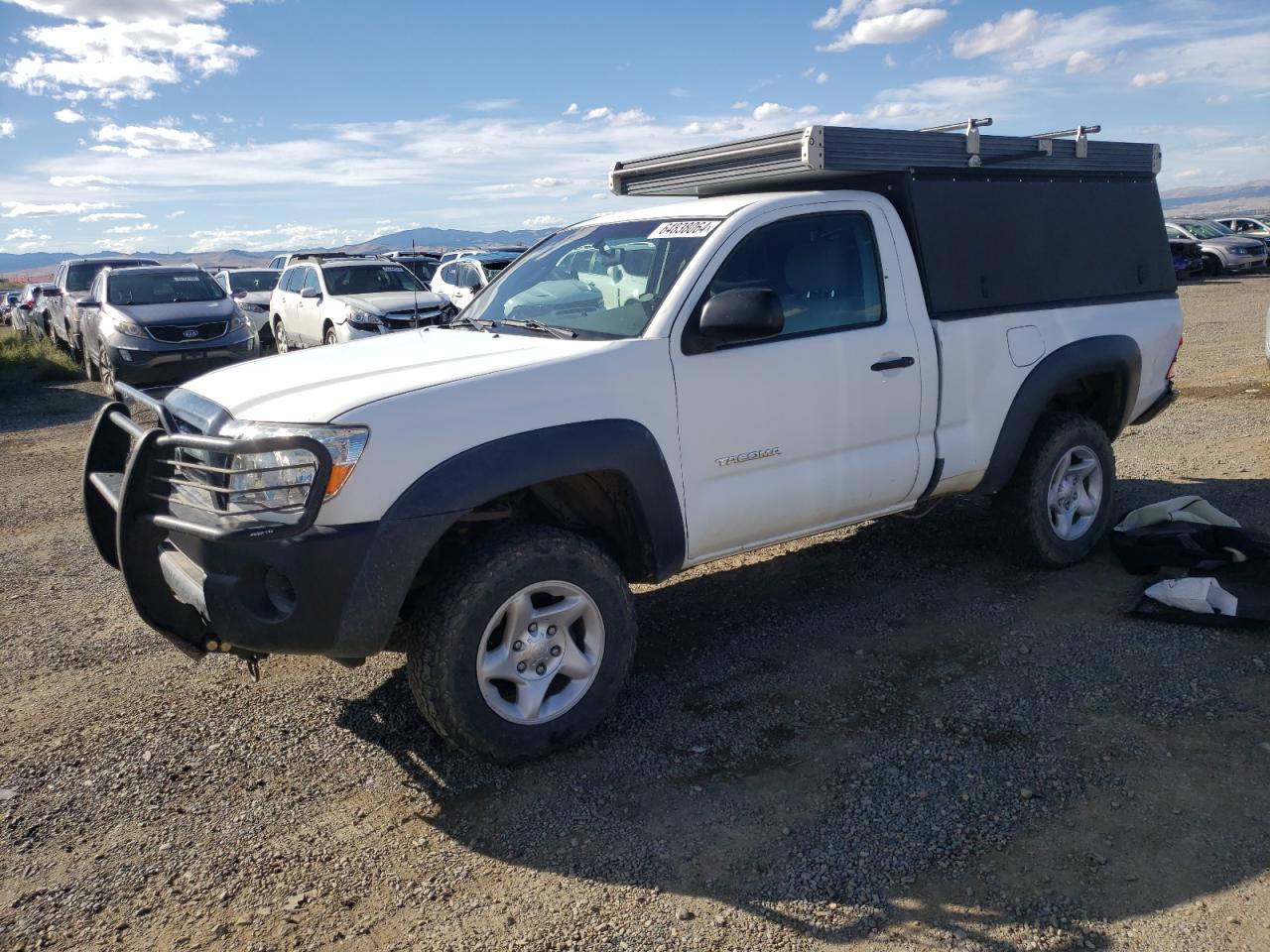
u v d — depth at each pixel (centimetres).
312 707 404
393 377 349
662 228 429
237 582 318
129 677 439
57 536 679
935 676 402
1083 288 518
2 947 268
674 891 280
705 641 454
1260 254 2605
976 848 291
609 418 359
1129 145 546
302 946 264
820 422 416
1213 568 473
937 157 457
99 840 317
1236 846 285
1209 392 961
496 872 293
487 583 333
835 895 274
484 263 1720
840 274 430
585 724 361
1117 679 389
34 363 1722
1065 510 512
